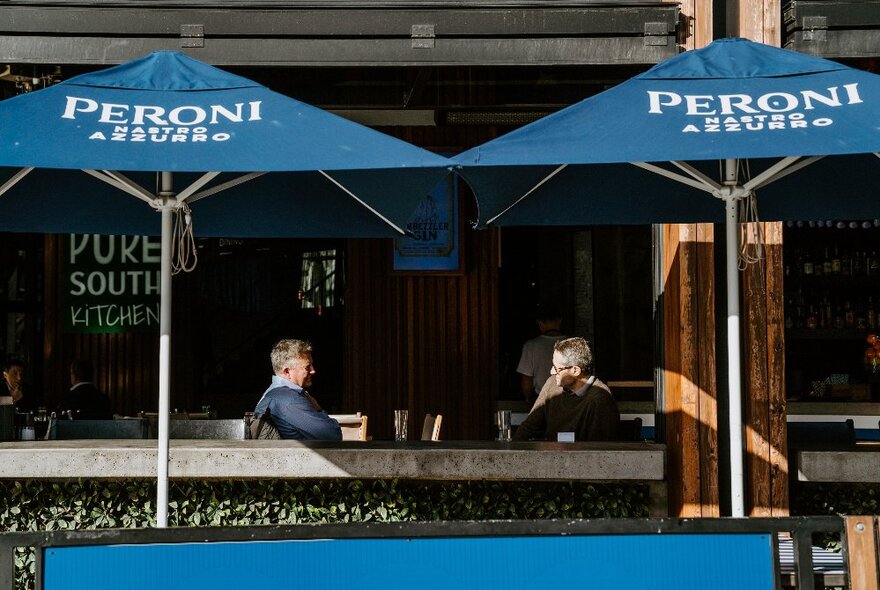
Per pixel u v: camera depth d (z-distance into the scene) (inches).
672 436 209.2
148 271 434.6
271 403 226.5
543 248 431.2
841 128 146.4
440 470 193.3
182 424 248.5
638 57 243.6
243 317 437.4
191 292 437.1
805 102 154.6
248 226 205.5
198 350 437.4
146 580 117.2
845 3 240.1
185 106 164.7
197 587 117.7
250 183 205.3
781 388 208.7
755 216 180.7
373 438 414.0
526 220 199.6
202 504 196.7
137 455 192.9
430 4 247.6
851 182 197.5
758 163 197.0
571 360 239.3
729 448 207.2
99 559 116.9
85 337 436.1
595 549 120.9
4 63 247.3
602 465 195.5
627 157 142.9
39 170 206.4
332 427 226.7
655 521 121.2
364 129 159.5
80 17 247.1
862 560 123.0
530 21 246.2
